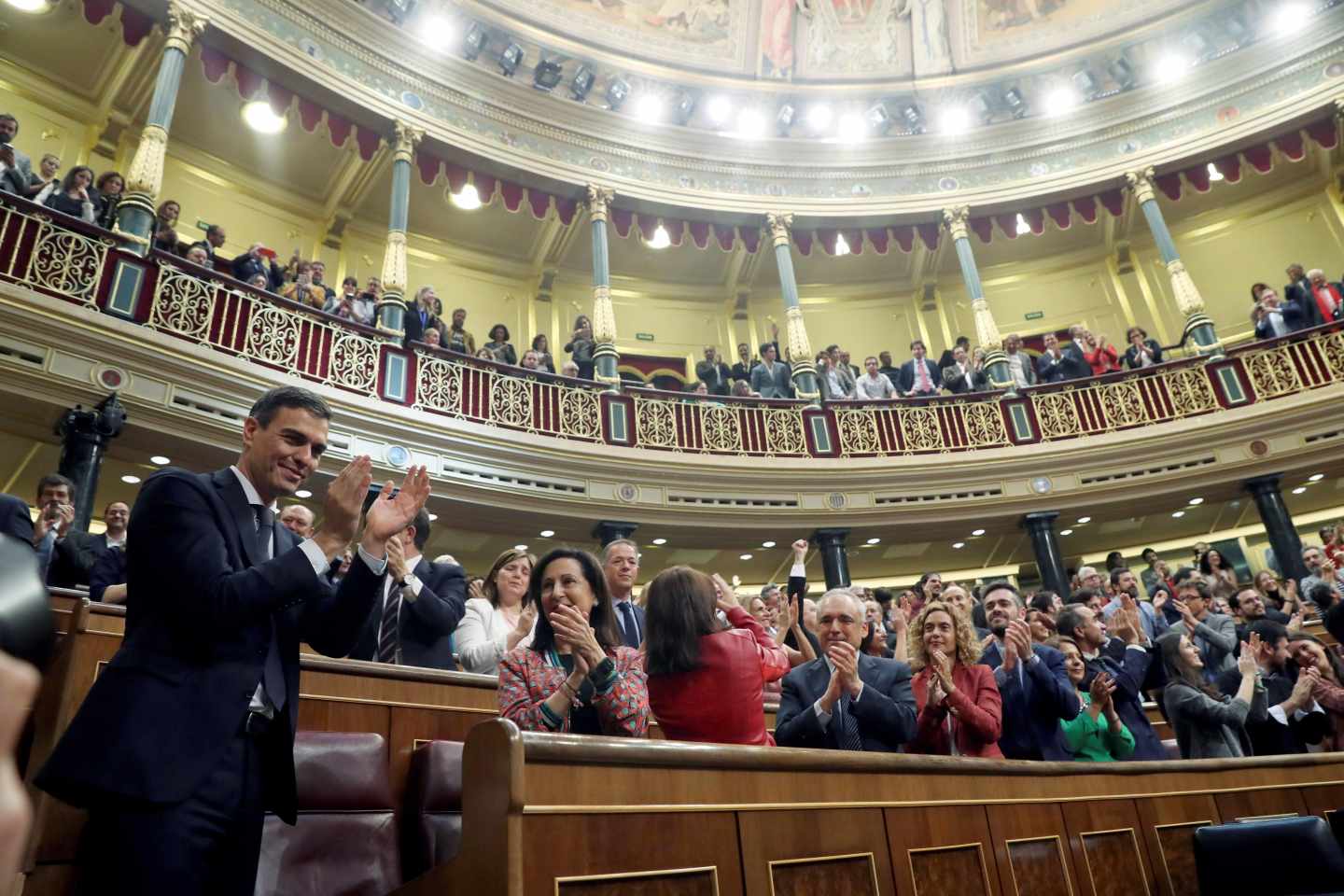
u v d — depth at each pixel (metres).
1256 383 10.78
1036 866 2.62
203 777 1.68
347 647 1.98
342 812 2.61
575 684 2.40
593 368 10.99
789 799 2.00
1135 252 14.48
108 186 8.69
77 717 1.69
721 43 13.12
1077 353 11.76
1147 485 10.80
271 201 11.79
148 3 8.85
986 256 14.84
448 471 9.04
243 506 1.96
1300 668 4.69
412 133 10.55
